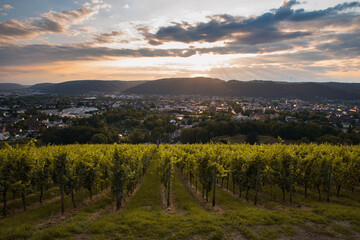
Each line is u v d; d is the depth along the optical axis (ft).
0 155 35.17
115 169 39.29
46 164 39.86
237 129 332.19
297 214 32.22
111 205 41.37
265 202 43.21
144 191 53.21
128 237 24.63
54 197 47.57
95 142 285.02
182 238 24.64
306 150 57.67
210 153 47.93
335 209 34.96
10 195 45.78
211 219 29.50
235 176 47.55
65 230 25.77
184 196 47.98
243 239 24.68
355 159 47.78
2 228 27.27
